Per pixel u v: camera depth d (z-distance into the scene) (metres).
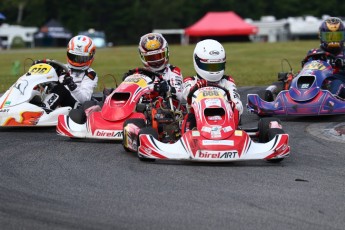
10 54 124.69
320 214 19.44
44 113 34.34
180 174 24.36
